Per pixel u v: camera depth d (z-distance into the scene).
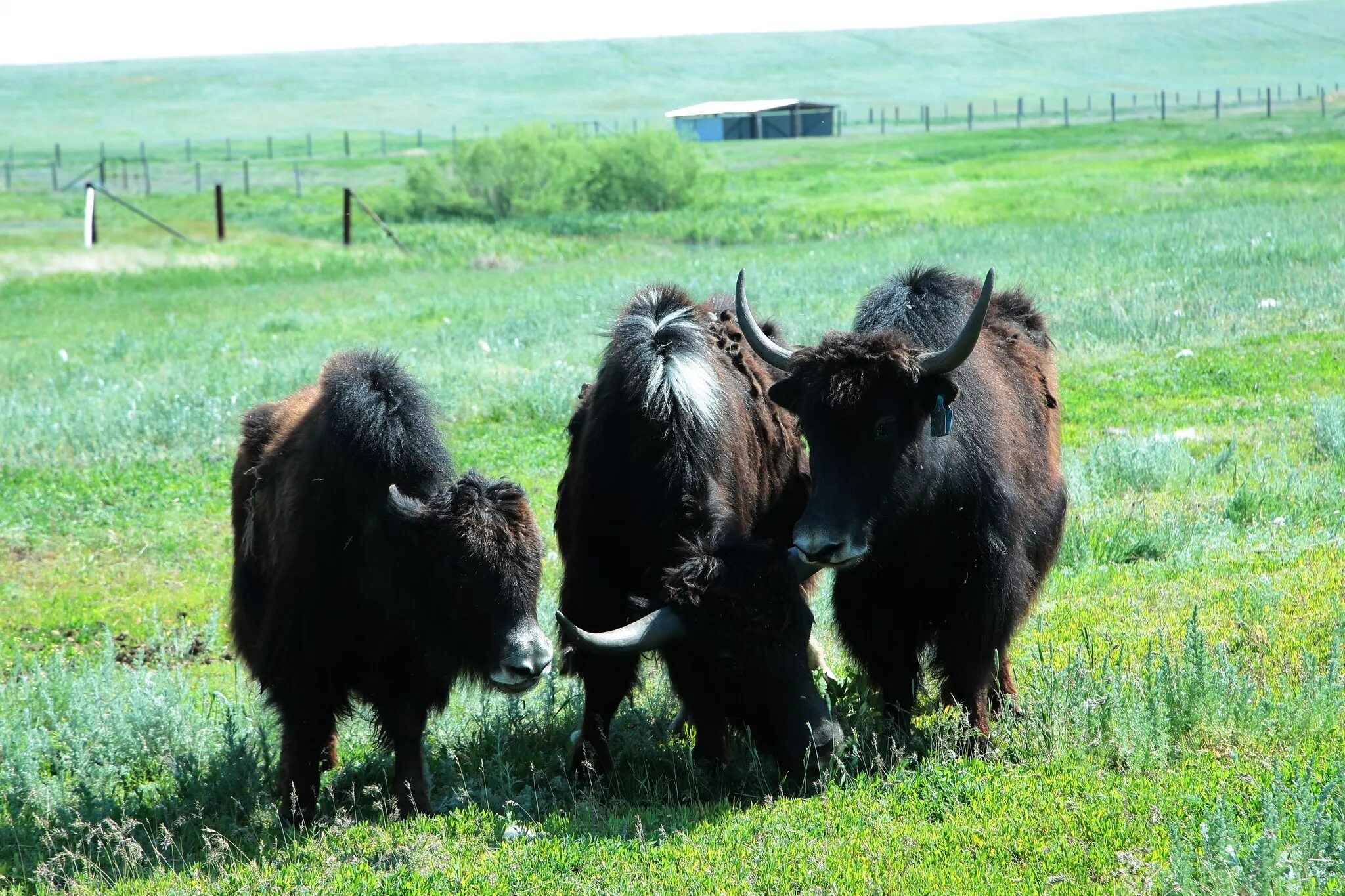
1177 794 5.08
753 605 4.96
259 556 6.55
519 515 5.42
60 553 10.64
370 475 5.71
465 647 5.43
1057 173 52.06
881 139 84.94
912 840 4.96
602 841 5.23
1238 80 153.38
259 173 85.19
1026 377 6.89
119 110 164.88
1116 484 9.91
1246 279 17.69
